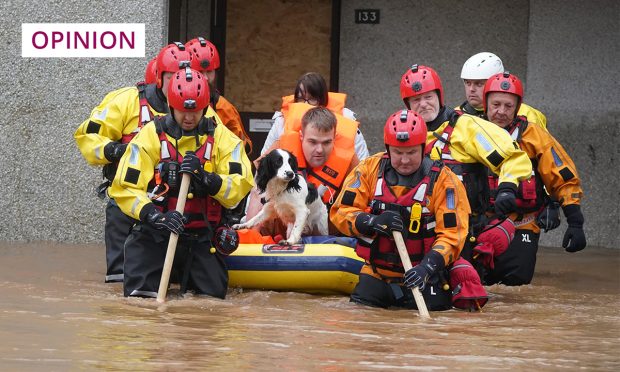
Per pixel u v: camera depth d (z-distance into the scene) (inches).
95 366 252.2
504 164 404.8
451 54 684.1
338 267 402.9
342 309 364.8
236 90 705.6
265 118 704.4
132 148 386.9
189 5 701.9
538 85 652.7
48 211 578.2
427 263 357.7
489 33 680.4
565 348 295.3
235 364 259.4
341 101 484.7
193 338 293.3
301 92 477.4
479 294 371.2
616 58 641.0
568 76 647.8
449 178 366.9
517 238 448.8
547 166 448.8
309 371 253.8
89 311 339.6
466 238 386.9
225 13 703.7
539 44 650.8
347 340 297.6
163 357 265.3
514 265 446.9
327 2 696.4
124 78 573.3
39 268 457.4
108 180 426.0
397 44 688.4
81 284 413.1
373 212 369.7
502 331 323.3
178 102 378.3
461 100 684.1
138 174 383.2
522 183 442.9
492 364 269.0
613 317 358.6
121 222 421.4
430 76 407.8
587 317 358.0
